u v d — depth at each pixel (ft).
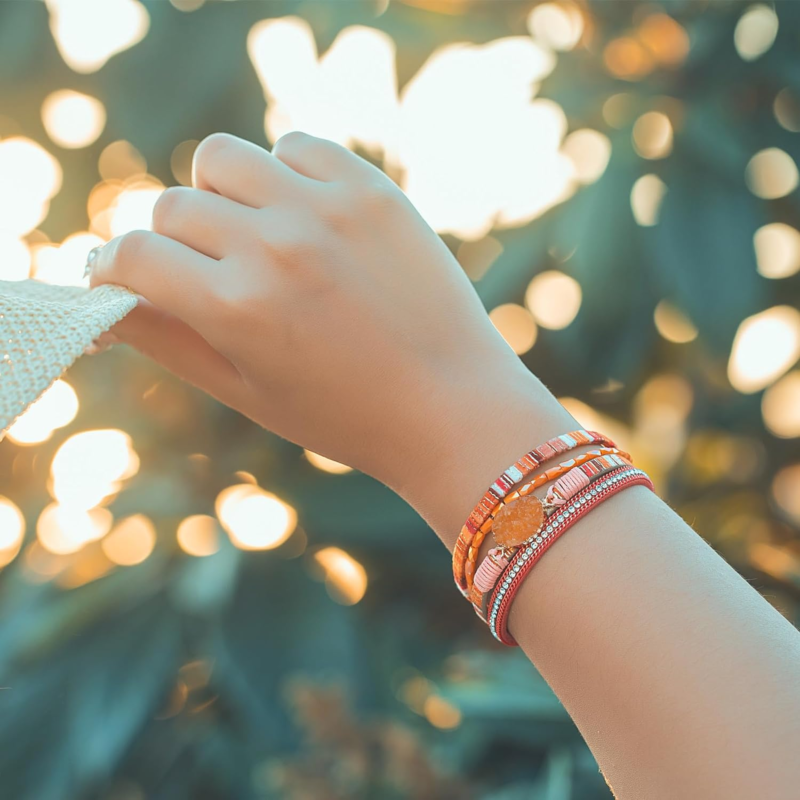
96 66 3.53
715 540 3.30
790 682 1.29
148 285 1.54
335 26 3.40
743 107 3.33
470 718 2.92
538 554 1.40
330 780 2.64
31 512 3.75
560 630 1.39
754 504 3.44
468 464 1.49
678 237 3.03
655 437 3.55
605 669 1.35
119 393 3.73
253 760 3.40
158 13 3.50
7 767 3.23
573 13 3.48
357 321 1.52
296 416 1.58
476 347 1.53
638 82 3.38
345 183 1.57
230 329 1.53
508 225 3.40
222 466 3.79
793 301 3.35
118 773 3.51
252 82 3.50
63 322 1.40
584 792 2.57
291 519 3.79
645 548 1.38
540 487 1.44
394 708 3.33
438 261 1.56
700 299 2.97
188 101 3.47
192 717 3.69
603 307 3.18
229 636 3.45
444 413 1.50
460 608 3.74
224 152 1.59
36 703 3.35
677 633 1.33
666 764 1.30
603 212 3.10
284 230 1.53
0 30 3.44
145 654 3.48
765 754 1.26
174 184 3.60
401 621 3.69
